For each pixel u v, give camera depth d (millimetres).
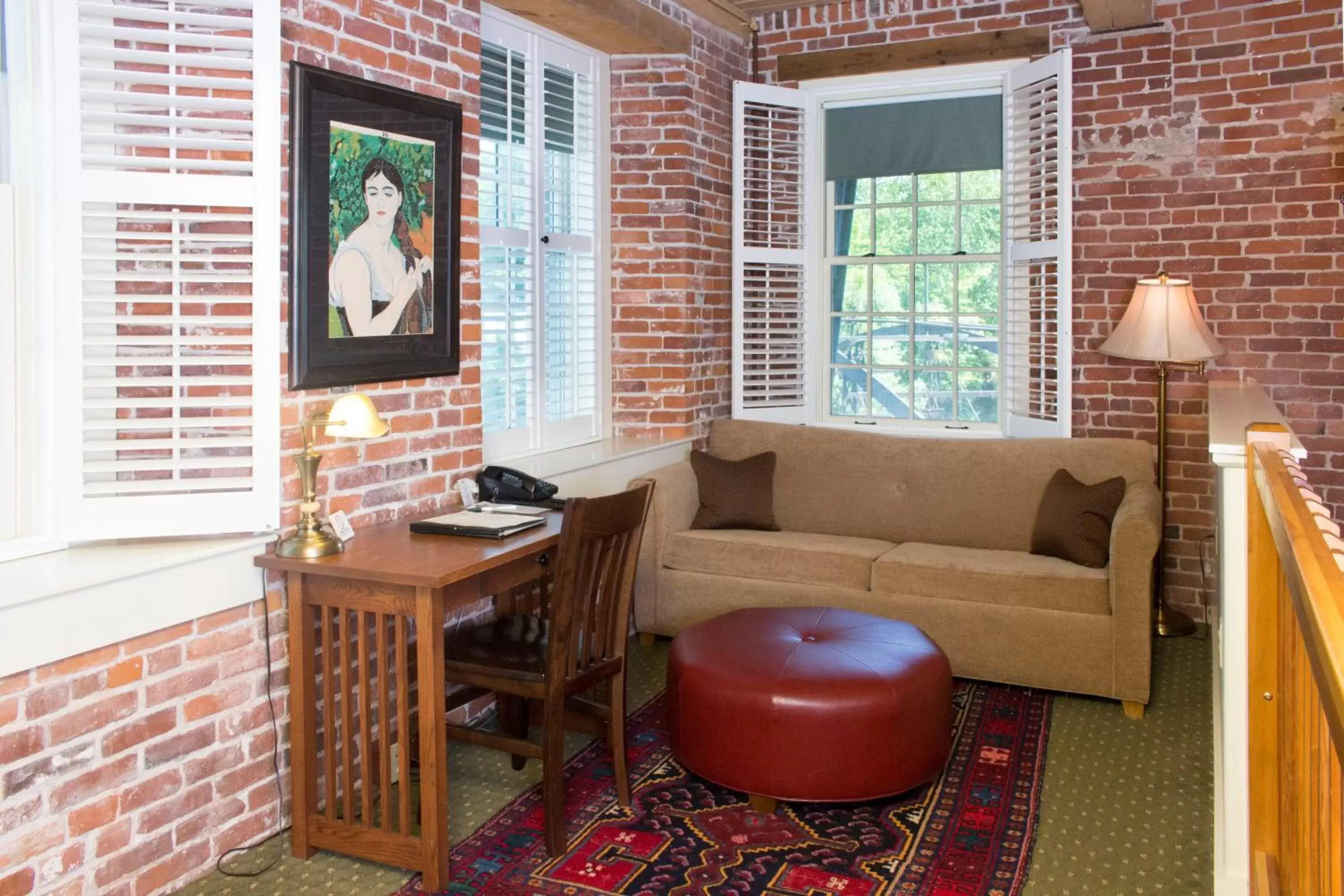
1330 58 4723
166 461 2850
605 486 4656
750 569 4660
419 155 3504
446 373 3680
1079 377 5250
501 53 4473
